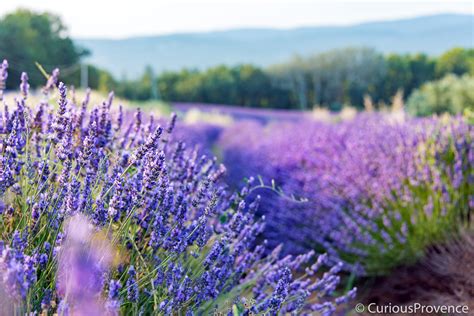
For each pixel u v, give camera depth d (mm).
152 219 1862
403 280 3557
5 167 1637
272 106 67375
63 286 1398
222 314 1978
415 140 4496
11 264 1141
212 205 1930
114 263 1668
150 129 2404
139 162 1939
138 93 64812
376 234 4016
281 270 2262
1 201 1611
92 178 1854
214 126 21109
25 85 2148
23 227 1645
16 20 43656
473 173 4109
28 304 1289
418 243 3799
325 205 4176
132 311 1701
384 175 4074
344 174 4305
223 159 10266
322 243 4125
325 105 64375
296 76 64125
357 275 3748
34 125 2158
